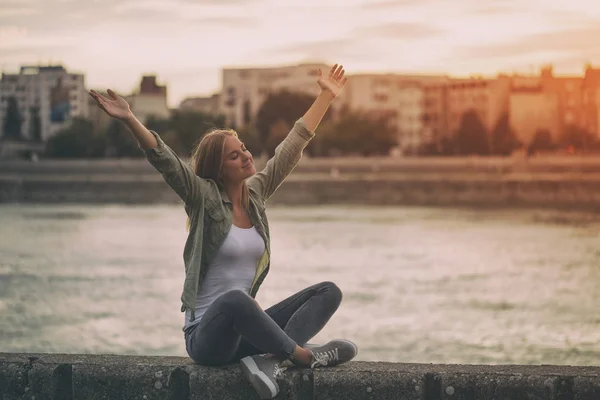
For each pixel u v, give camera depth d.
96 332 30.52
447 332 30.41
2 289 43.34
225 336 6.33
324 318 6.75
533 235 79.12
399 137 191.00
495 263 56.78
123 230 83.94
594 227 89.06
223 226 6.61
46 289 43.34
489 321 33.00
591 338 29.02
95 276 49.44
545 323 32.50
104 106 6.23
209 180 6.73
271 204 126.81
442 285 45.47
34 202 132.88
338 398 6.38
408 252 64.00
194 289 6.50
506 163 135.25
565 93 186.12
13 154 180.38
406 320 33.22
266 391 6.24
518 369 6.47
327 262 57.22
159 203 131.38
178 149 144.38
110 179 132.50
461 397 6.34
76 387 6.60
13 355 6.87
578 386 6.26
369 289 43.56
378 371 6.40
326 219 99.50
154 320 32.84
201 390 6.47
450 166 135.75
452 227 88.25
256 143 154.50
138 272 51.44
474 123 175.12
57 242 71.75
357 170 137.25
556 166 135.12
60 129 176.38
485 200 123.62
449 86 199.38
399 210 117.19
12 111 190.50
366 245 69.38
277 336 6.34
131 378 6.55
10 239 74.56
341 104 196.12
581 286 44.78
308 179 127.56
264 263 6.80
